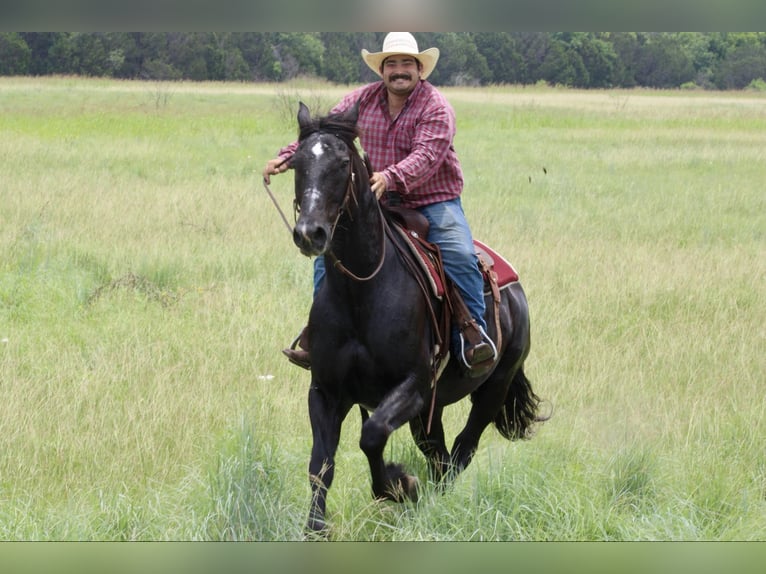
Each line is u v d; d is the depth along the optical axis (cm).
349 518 627
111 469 688
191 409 788
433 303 634
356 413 804
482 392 732
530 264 1313
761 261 1386
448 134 636
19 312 1050
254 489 598
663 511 642
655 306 1155
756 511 648
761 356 983
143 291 1145
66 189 1758
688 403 841
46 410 775
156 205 1641
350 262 584
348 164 557
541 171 2389
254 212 1625
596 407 836
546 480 645
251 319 1031
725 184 2245
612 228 1623
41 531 599
